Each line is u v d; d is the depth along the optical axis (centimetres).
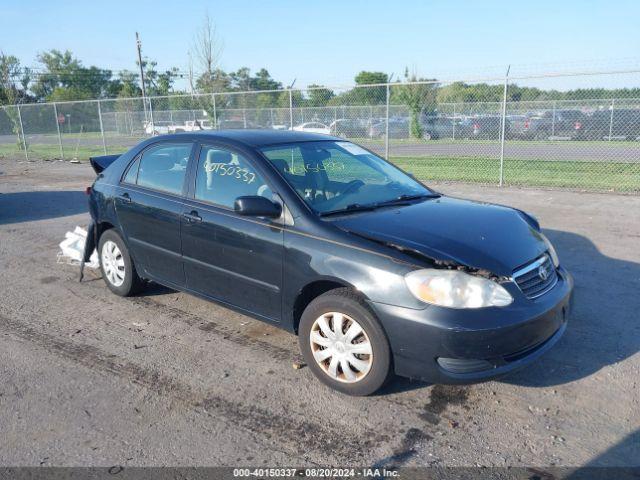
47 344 443
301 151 443
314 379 381
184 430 325
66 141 2684
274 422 331
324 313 359
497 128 2089
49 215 980
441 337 313
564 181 1262
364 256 340
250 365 402
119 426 329
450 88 2111
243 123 1875
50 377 389
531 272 349
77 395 365
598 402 346
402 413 339
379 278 330
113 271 544
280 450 305
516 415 335
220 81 2969
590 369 387
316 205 385
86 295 555
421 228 362
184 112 2230
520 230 384
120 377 388
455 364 320
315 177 416
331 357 360
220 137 449
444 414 337
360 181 440
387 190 441
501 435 316
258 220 394
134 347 435
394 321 324
